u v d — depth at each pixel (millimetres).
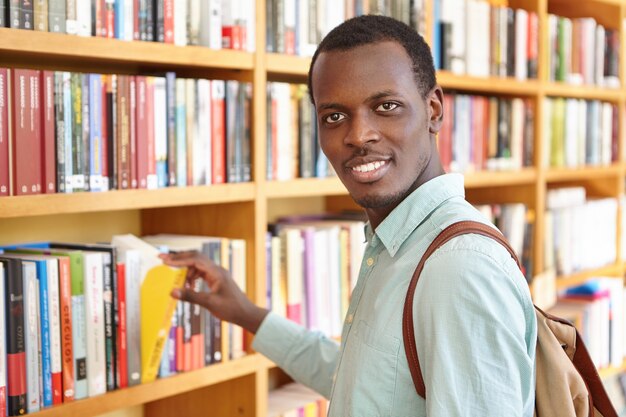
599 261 3166
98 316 1591
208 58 1759
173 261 1658
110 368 1616
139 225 2086
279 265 2004
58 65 1765
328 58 1156
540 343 1153
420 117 1160
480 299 1018
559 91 2854
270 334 1658
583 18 3225
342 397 1172
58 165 1505
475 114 2521
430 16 2318
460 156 2471
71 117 1525
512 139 2678
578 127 2998
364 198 1156
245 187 1865
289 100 1978
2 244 1744
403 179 1149
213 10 1777
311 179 2023
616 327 3170
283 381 2422
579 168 2980
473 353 1014
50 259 1509
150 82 1665
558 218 2924
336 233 2152
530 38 2715
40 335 1496
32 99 1458
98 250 1630
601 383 1223
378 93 1119
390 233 1175
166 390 1720
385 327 1106
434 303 1039
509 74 2627
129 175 1635
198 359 1809
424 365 1064
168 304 1673
